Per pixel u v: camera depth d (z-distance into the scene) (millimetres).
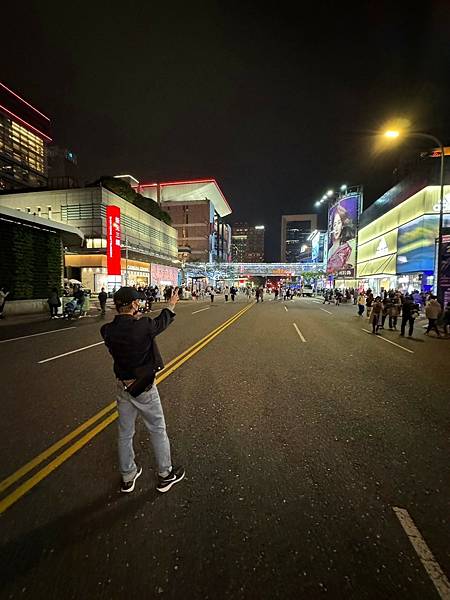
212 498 2506
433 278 26672
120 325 2457
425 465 3016
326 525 2221
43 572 1846
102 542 2061
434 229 27516
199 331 11977
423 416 4164
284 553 1980
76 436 3520
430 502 2479
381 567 1881
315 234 81000
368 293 19562
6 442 3379
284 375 6070
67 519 2264
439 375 6145
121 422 2527
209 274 71250
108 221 37562
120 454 2543
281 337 10680
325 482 2730
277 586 1760
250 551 1994
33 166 126812
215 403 4586
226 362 7047
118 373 2498
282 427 3816
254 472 2873
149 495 2541
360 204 51531
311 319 16984
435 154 27266
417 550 2004
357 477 2811
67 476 2787
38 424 3807
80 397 4727
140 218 48719
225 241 143250
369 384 5539
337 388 5305
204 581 1789
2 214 16547
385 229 37188
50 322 14930
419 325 15430
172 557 1948
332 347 8969
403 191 31922
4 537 2100
